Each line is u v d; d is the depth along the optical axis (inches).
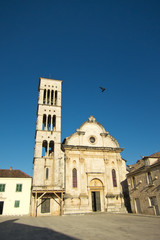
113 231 615.5
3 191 1795.0
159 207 1226.0
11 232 622.2
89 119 2015.3
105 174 1808.6
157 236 514.3
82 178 1722.4
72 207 1596.9
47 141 1754.4
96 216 1334.9
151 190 1318.9
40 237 516.4
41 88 1973.4
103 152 1889.8
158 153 1521.9
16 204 1779.0
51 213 1525.6
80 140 1883.6
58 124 1843.0
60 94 2004.2
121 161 1905.8
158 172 1251.2
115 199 1733.5
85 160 1819.6
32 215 1494.8
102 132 1980.8
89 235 537.3
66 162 1744.6
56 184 1603.1
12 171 1988.2
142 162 1519.4
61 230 653.3
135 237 502.9
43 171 1621.6
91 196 1722.4
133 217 1174.3
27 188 1855.3
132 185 1601.9
